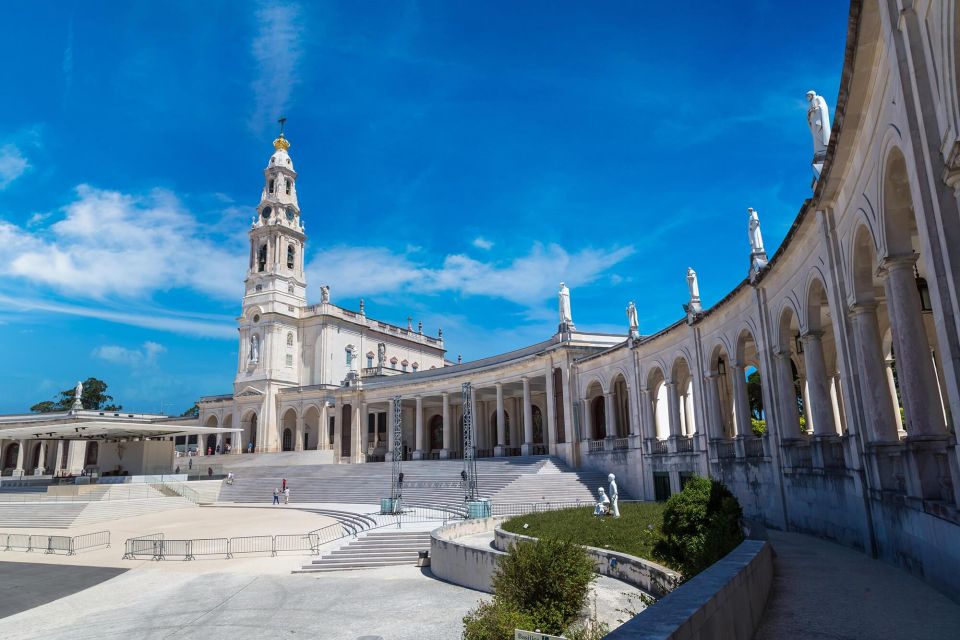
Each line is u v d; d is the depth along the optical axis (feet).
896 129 33.94
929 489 36.88
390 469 167.94
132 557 90.74
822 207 53.67
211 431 191.62
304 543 95.09
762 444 82.64
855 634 25.49
